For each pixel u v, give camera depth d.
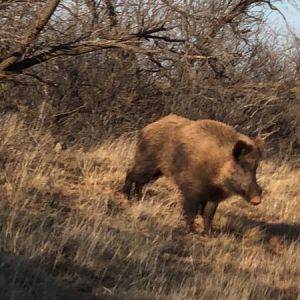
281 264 24.61
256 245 26.62
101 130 41.62
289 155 49.28
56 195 26.58
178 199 29.16
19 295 17.80
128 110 45.00
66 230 22.03
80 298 18.84
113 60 44.75
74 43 39.62
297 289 22.48
